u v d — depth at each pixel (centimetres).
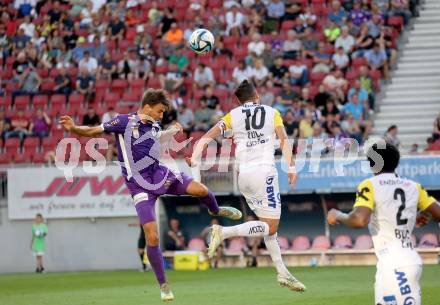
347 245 6688
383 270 2428
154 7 8725
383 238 2456
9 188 7150
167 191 3262
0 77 8581
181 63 8031
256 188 3272
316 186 6419
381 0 8244
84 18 8881
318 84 7650
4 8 9150
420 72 7712
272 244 3369
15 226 7206
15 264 7212
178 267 6744
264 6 8338
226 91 7700
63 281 5866
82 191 7056
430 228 6625
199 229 7094
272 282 5150
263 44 7919
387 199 2455
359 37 7806
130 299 4391
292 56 7838
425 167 6294
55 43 8650
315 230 6875
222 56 8069
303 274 5700
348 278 5278
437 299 3900
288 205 6875
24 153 7769
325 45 7869
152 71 8156
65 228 7125
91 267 7100
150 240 3203
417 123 7250
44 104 8200
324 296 4200
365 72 7488
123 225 7044
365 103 7269
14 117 8056
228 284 5125
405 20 8200
